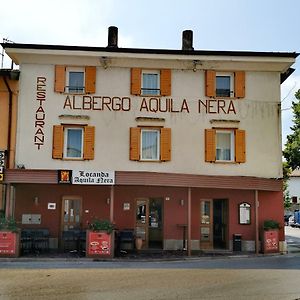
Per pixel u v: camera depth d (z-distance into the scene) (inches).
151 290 429.7
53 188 794.2
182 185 719.1
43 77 806.5
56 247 779.4
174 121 816.3
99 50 790.5
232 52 801.6
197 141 815.7
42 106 800.9
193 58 804.6
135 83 815.7
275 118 836.6
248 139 826.8
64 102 804.0
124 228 799.7
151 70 828.6
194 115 820.6
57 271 551.8
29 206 786.8
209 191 820.0
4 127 792.3
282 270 572.4
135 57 799.1
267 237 772.6
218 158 830.5
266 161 825.5
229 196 820.0
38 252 719.1
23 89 800.3
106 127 805.9
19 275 517.3
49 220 786.8
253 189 767.1
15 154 787.4
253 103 834.8
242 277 511.5
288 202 2204.7
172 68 826.2
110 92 813.2
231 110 828.0
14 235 666.8
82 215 794.2
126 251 754.8
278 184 797.9
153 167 804.6
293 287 449.1
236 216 815.7
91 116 805.9
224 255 733.3
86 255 671.8
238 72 835.4
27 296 399.2
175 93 822.5
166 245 799.7
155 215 813.2
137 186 807.1
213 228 823.7
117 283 467.8
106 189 802.2
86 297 395.5
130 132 807.1
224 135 838.5
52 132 797.2
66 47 783.7
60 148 791.7
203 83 829.8
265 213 820.0
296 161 1115.9
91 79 810.8
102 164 796.6
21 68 804.0
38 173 697.6
